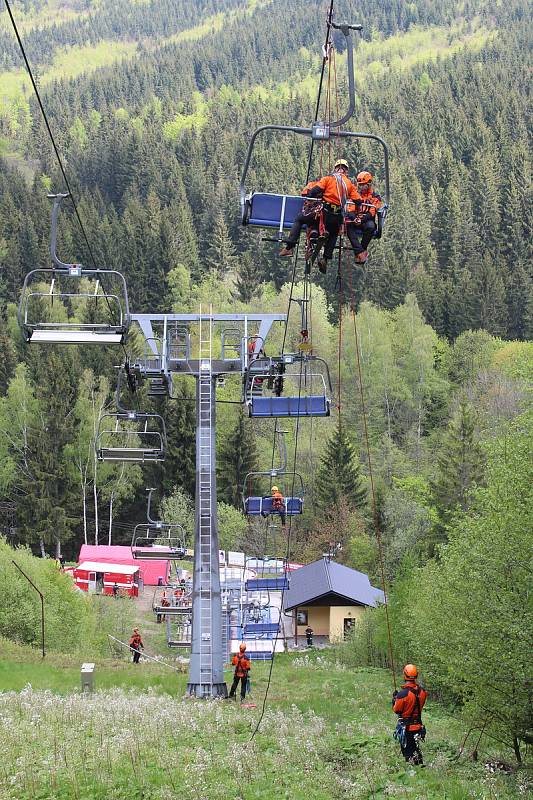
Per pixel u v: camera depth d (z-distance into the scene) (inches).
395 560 4466.0
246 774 1011.9
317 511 5162.4
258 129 962.7
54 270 1424.7
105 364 6530.5
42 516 5447.8
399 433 6604.3
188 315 2044.8
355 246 986.1
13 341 6879.9
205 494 1941.4
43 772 980.6
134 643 2541.8
